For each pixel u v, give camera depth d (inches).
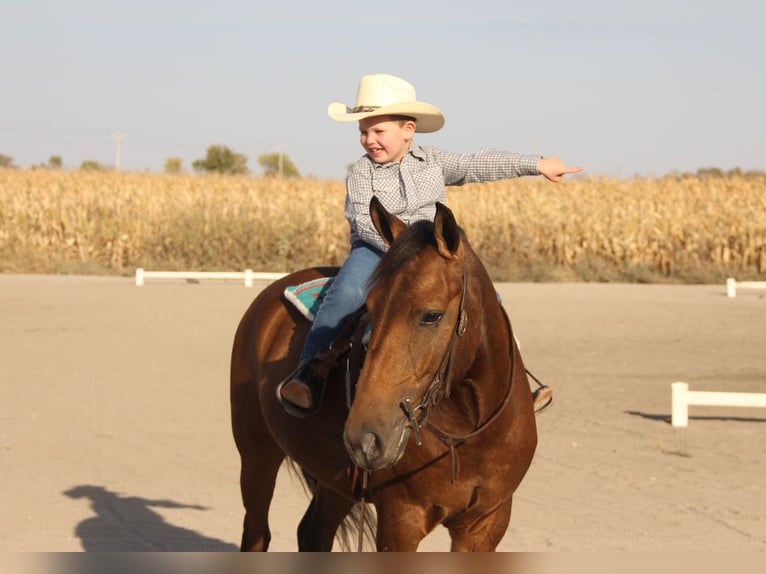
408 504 232.8
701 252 1569.9
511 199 1722.4
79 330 890.1
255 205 1643.7
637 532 361.7
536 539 354.0
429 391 205.8
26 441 502.6
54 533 358.9
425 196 259.8
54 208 1599.4
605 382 675.4
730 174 2228.1
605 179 1946.4
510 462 232.8
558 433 531.2
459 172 270.2
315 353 253.4
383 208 222.5
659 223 1595.7
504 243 1560.0
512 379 232.8
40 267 1509.6
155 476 443.2
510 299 1165.7
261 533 307.4
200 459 474.0
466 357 215.6
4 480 431.5
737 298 1210.0
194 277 1321.4
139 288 1259.8
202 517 383.9
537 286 1362.0
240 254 1550.2
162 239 1574.8
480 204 1667.1
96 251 1593.3
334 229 1599.4
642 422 558.3
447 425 226.4
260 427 298.0
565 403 607.8
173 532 363.6
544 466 462.9
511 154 266.7
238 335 313.6
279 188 2010.3
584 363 748.6
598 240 1583.4
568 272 1533.0
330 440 251.1
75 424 542.3
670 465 464.8
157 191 1814.7
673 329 928.3
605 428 543.5
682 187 1879.9
